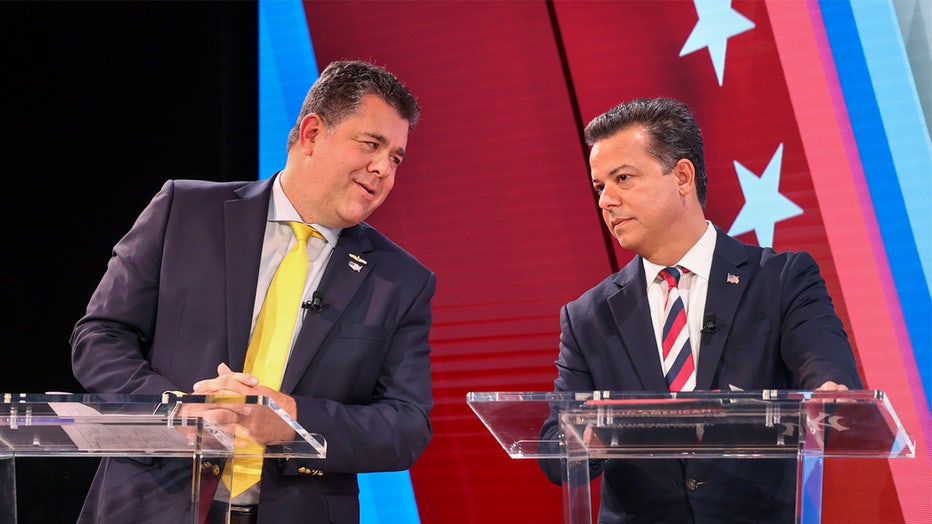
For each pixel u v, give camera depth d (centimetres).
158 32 623
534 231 583
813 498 262
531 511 563
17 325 599
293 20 630
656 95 573
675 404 251
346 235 381
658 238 386
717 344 370
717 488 350
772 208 547
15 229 607
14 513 286
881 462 519
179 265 364
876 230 531
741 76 561
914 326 519
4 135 617
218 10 622
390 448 342
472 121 599
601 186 394
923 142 530
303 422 322
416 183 602
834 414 251
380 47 617
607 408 258
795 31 556
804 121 549
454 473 574
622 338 382
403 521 577
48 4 628
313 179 365
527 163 588
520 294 580
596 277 571
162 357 353
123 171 611
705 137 562
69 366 595
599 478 536
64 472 529
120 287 364
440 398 581
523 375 573
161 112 615
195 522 249
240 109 624
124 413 247
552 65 591
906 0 541
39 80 622
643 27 579
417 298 376
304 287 364
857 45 546
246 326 352
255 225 369
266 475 333
